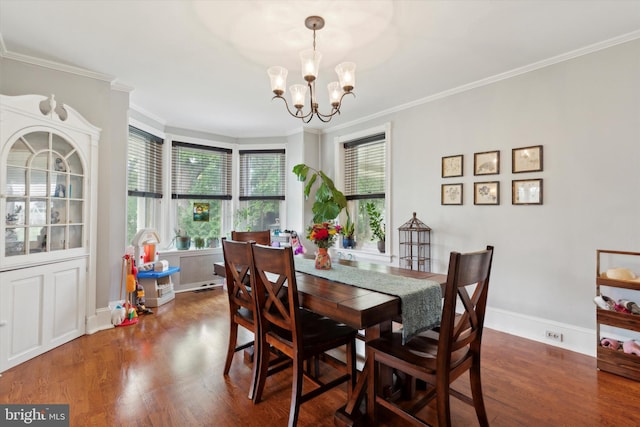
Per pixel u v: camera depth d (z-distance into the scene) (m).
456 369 1.41
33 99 2.34
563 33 2.21
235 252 1.93
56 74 2.65
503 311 2.87
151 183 4.16
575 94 2.46
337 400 1.88
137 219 3.99
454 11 1.95
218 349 2.54
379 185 4.09
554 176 2.57
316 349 1.68
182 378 2.09
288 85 3.11
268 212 5.05
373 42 2.31
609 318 2.14
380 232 4.05
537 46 2.38
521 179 2.75
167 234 4.36
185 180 4.59
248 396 1.90
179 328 2.99
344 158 4.57
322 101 3.57
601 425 1.63
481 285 1.51
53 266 2.49
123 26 2.12
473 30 2.17
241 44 2.35
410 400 1.85
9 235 2.23
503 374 2.14
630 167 2.23
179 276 4.36
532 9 1.94
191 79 2.97
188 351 2.50
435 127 3.37
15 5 1.90
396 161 3.76
